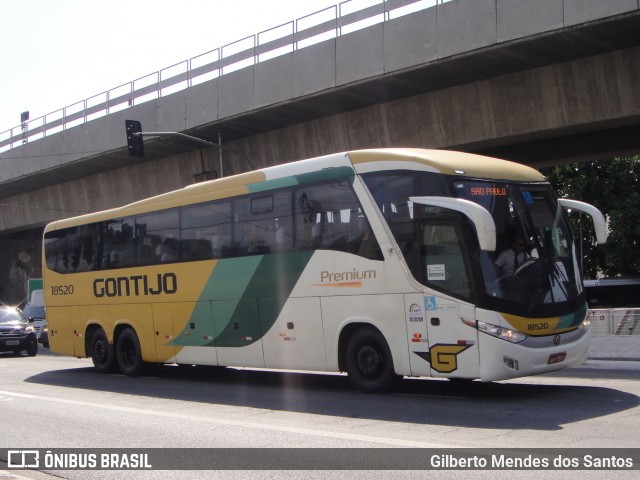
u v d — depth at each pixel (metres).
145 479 6.79
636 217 37.44
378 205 11.30
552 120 21.05
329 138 26.88
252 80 26.25
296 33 24.75
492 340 9.92
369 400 10.95
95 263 17.25
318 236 12.14
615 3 17.58
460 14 20.30
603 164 38.91
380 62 22.14
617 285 30.17
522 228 10.66
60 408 11.47
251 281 13.23
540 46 19.45
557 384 12.23
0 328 24.41
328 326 11.88
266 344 12.94
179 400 12.21
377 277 11.20
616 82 19.77
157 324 15.40
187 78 28.94
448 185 10.42
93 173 37.66
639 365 15.88
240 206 13.64
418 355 10.66
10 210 44.00
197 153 32.59
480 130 22.59
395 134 24.77
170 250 15.16
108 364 16.92
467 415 9.37
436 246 10.55
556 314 10.44
